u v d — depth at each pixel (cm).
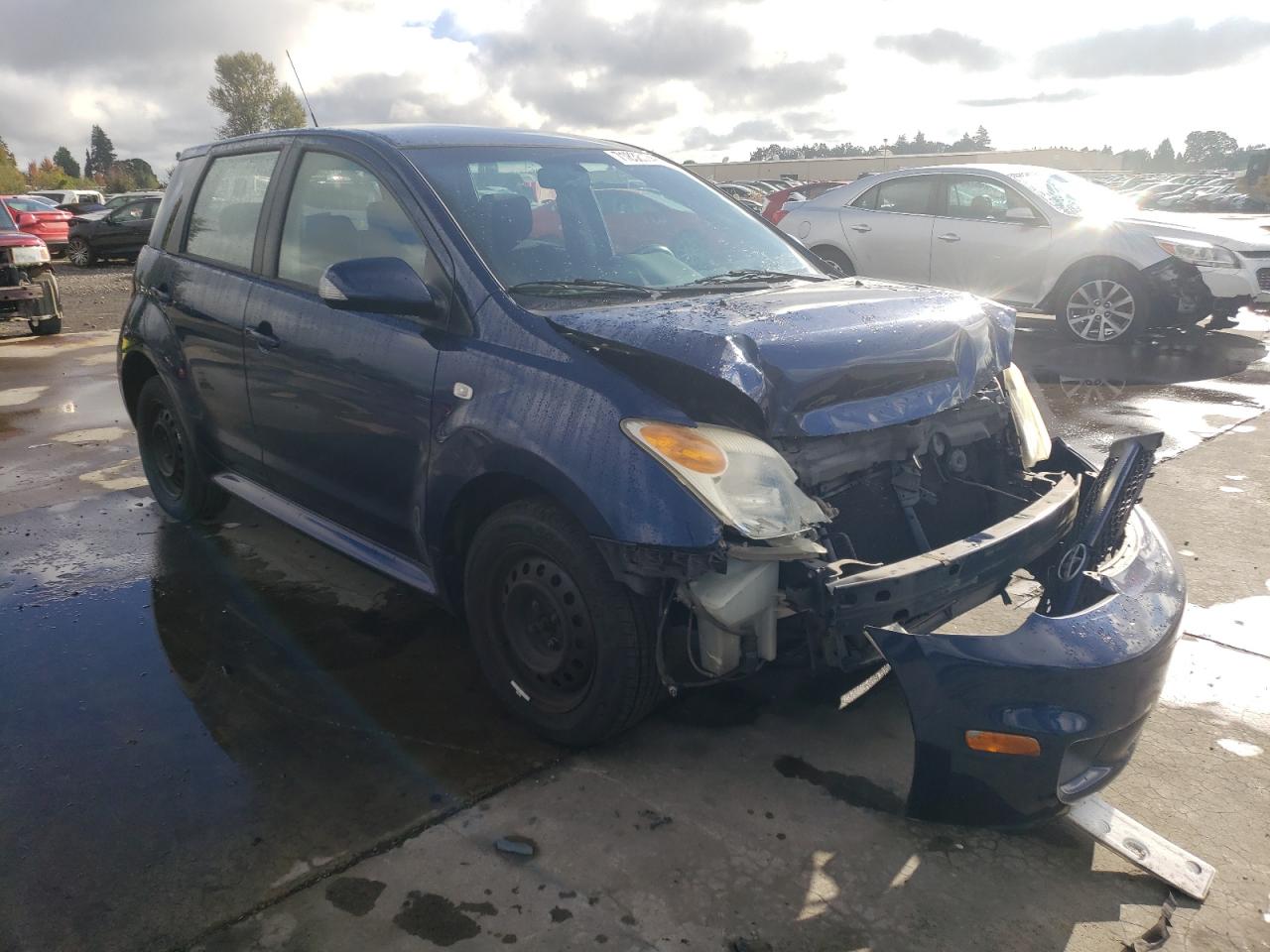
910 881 229
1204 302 901
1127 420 654
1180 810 258
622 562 239
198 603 383
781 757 279
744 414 240
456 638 355
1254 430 625
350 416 322
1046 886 229
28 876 230
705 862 235
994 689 219
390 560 331
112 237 2164
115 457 593
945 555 237
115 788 263
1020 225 946
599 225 338
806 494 247
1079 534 262
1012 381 319
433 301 291
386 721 298
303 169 365
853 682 317
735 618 229
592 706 265
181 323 415
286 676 326
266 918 217
